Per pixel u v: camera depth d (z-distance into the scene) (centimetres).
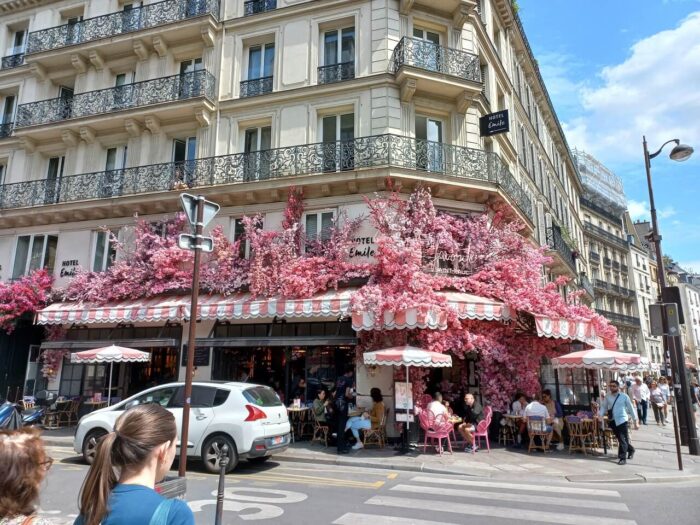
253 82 1638
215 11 1720
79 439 955
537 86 2611
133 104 1716
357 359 1259
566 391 1482
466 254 1380
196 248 712
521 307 1236
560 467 960
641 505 686
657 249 1295
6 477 179
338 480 834
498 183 1453
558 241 2342
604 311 4609
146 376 1602
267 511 623
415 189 1383
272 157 1502
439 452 1081
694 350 6425
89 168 1758
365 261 1338
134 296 1502
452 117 1554
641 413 1900
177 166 1600
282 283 1298
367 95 1485
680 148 1225
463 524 577
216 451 890
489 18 1916
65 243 1711
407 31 1555
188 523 183
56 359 1602
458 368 1423
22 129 1820
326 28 1616
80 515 186
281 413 973
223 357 1463
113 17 1839
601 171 5234
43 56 1873
